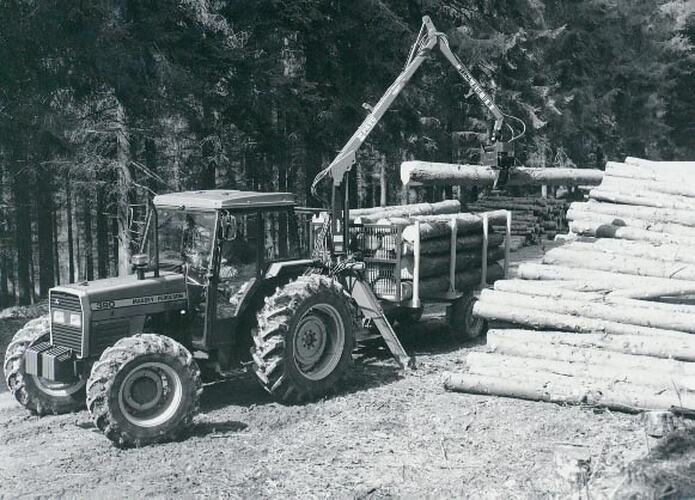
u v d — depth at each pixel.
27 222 27.98
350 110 21.47
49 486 6.76
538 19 28.12
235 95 19.27
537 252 21.91
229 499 6.37
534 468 6.74
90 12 15.19
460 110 26.94
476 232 12.53
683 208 11.94
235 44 18.94
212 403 9.30
